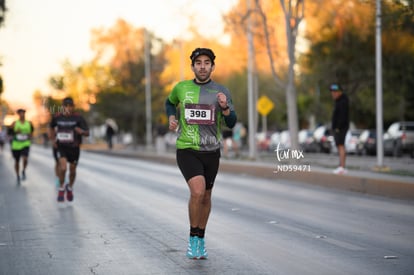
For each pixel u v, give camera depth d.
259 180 48.19
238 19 69.75
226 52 123.06
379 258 18.31
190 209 17.72
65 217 27.00
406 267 17.12
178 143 17.84
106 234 22.55
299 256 18.59
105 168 63.94
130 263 17.67
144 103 151.38
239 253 19.03
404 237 21.91
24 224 25.02
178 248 19.84
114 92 148.62
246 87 152.38
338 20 82.94
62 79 145.88
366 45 89.44
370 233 22.77
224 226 24.41
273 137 113.06
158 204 31.69
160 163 75.38
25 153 46.06
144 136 172.38
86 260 18.12
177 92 17.91
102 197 35.03
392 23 49.00
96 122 163.50
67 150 31.64
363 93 102.62
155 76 157.62
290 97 62.16
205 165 17.84
